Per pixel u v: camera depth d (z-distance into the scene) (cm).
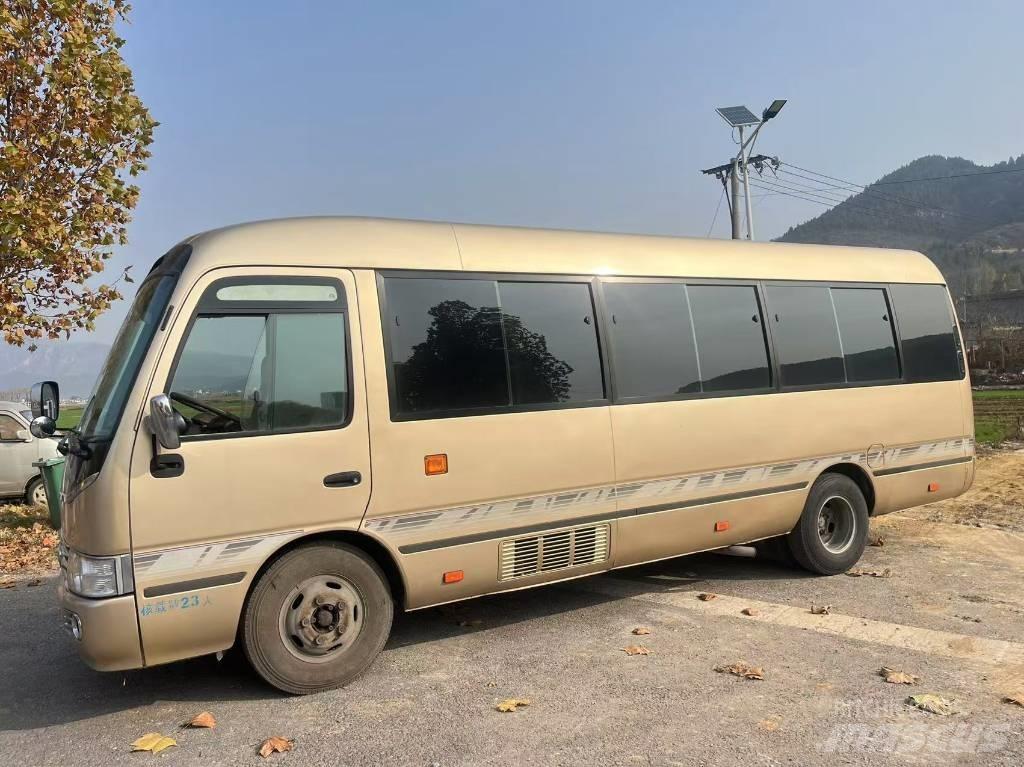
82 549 409
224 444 430
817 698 450
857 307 752
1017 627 569
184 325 430
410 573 492
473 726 418
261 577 447
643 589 688
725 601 647
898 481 763
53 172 964
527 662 514
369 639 479
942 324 816
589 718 427
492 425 523
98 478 403
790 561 732
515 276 553
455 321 521
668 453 609
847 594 661
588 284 589
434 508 498
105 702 464
